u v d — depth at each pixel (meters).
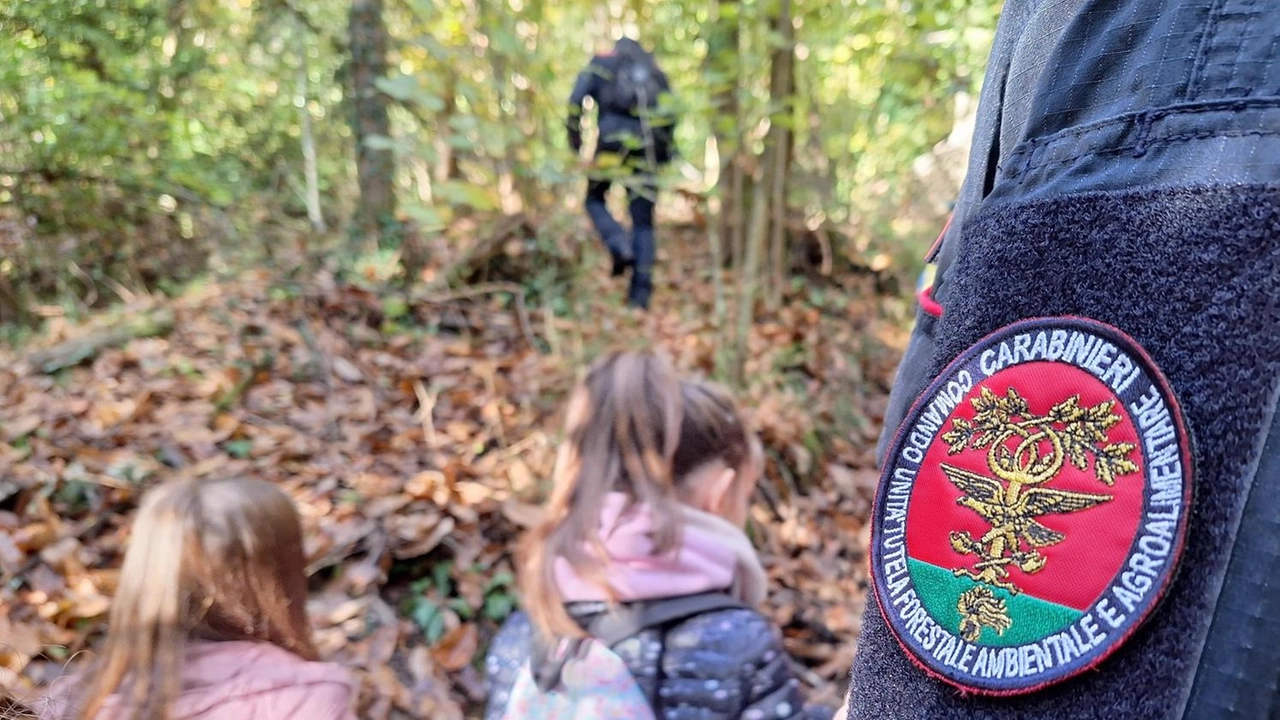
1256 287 0.41
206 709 1.20
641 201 4.21
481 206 2.78
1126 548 0.43
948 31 3.90
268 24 5.65
